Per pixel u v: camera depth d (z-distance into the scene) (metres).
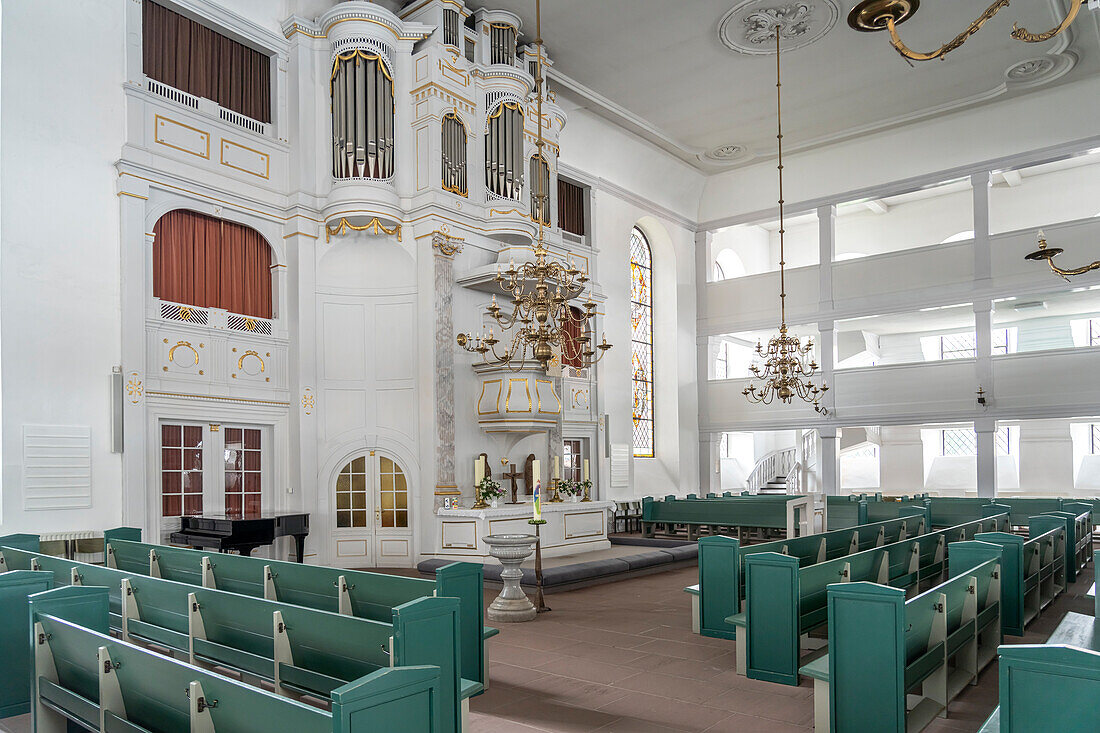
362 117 11.59
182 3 10.55
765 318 18.97
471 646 5.44
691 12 12.77
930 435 22.52
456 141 12.30
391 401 11.87
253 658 4.49
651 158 18.17
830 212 18.38
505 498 12.41
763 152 18.56
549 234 13.96
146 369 9.70
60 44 9.21
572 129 16.11
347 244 11.86
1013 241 15.95
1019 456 20.06
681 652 6.68
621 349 17.31
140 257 9.67
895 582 7.04
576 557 11.82
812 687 5.59
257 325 11.16
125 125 9.77
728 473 22.16
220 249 10.93
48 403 8.77
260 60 11.81
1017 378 15.64
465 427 12.02
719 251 21.14
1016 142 16.05
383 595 5.23
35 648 4.31
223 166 10.78
